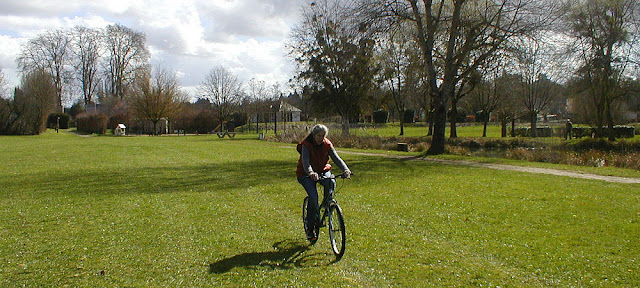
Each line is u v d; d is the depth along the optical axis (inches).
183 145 1178.6
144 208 331.9
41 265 204.5
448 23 863.7
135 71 2588.6
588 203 334.0
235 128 2605.8
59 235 255.6
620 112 1572.3
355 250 224.2
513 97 1499.8
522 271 193.5
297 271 196.1
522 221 280.2
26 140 1471.5
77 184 457.4
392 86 1599.4
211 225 279.0
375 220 287.7
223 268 200.2
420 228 266.4
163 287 178.9
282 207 334.0
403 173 533.3
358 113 1531.7
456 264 202.7
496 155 933.8
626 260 205.3
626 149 920.3
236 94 2534.5
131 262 208.4
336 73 1419.8
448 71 853.2
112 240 244.7
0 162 694.5
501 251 220.2
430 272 192.9
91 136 1948.8
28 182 473.4
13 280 186.2
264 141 1433.3
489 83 1443.2
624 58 1055.0
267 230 267.0
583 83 1119.6
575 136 1381.6
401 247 228.5
